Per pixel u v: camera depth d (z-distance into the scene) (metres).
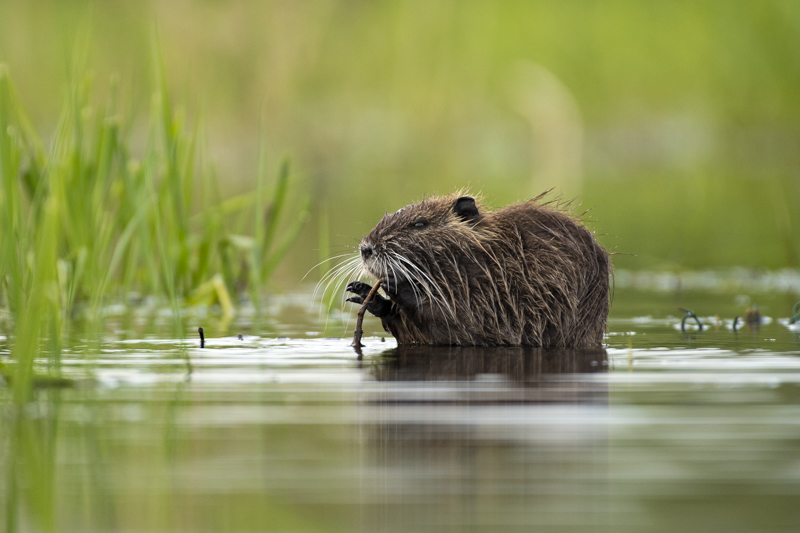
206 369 11.28
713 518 6.23
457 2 52.47
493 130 53.84
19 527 6.18
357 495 6.64
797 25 52.16
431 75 50.97
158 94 18.73
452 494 6.65
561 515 6.29
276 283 23.25
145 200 17.78
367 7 49.84
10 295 16.28
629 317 17.23
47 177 16.75
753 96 54.09
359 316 13.62
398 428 8.23
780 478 6.95
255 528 6.09
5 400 9.47
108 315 17.66
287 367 11.44
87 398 9.57
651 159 54.75
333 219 32.88
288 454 7.53
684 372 10.84
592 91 55.09
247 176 42.50
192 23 39.56
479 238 13.69
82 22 17.44
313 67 45.44
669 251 27.77
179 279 19.62
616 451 7.54
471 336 13.66
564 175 46.00
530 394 9.58
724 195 39.88
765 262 26.69
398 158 50.06
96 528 6.15
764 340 13.93
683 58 55.56
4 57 40.16
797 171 48.19
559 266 13.52
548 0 55.09
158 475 7.10
